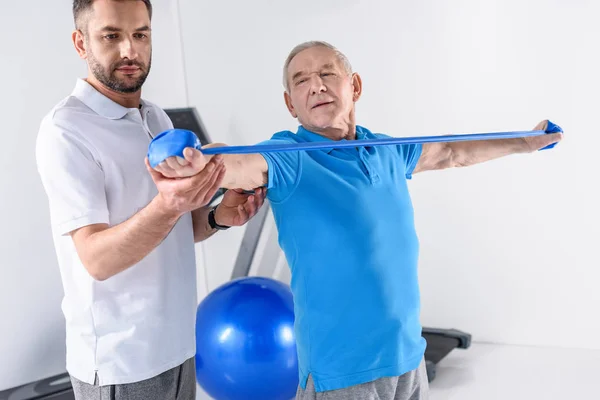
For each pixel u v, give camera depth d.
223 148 1.12
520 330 3.46
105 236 1.34
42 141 1.53
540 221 3.34
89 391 1.60
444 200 3.48
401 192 1.61
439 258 3.54
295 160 1.47
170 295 1.65
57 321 3.23
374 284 1.46
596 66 3.15
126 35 1.57
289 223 1.47
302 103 1.64
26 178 3.10
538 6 3.19
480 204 3.43
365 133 1.74
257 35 3.68
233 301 2.62
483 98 3.34
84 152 1.53
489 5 3.26
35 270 3.14
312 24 3.56
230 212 1.75
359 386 1.46
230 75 3.76
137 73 1.62
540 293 3.39
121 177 1.58
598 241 3.26
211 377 2.59
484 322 3.51
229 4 3.70
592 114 3.19
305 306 1.47
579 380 3.00
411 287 1.55
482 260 3.47
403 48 3.43
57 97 3.19
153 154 1.07
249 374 2.53
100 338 1.57
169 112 3.26
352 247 1.46
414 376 1.56
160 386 1.64
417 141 1.38
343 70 1.67
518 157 3.33
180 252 1.69
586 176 3.24
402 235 1.55
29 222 3.11
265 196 1.77
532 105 3.27
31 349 3.14
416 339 1.55
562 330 3.38
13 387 3.01
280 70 3.66
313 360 1.46
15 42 3.04
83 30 1.59
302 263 1.47
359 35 3.49
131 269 1.58
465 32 3.32
